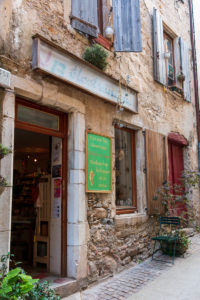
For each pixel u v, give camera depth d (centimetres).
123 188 551
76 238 395
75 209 402
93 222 431
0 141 306
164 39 772
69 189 411
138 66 604
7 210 304
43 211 452
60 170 423
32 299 258
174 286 403
